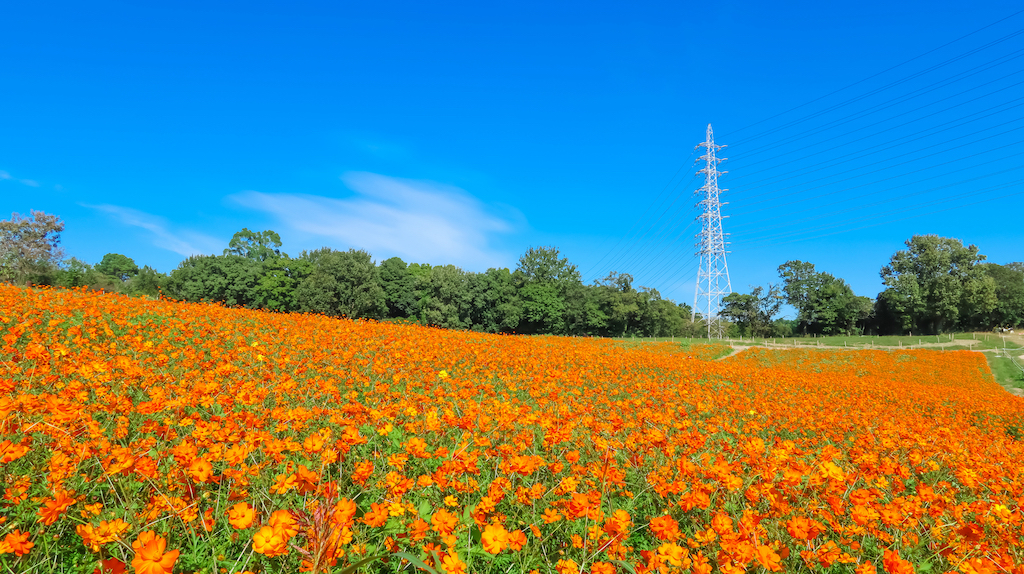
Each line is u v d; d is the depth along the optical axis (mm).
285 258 63656
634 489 4457
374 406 5891
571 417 5836
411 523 2959
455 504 3244
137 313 12234
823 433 8586
